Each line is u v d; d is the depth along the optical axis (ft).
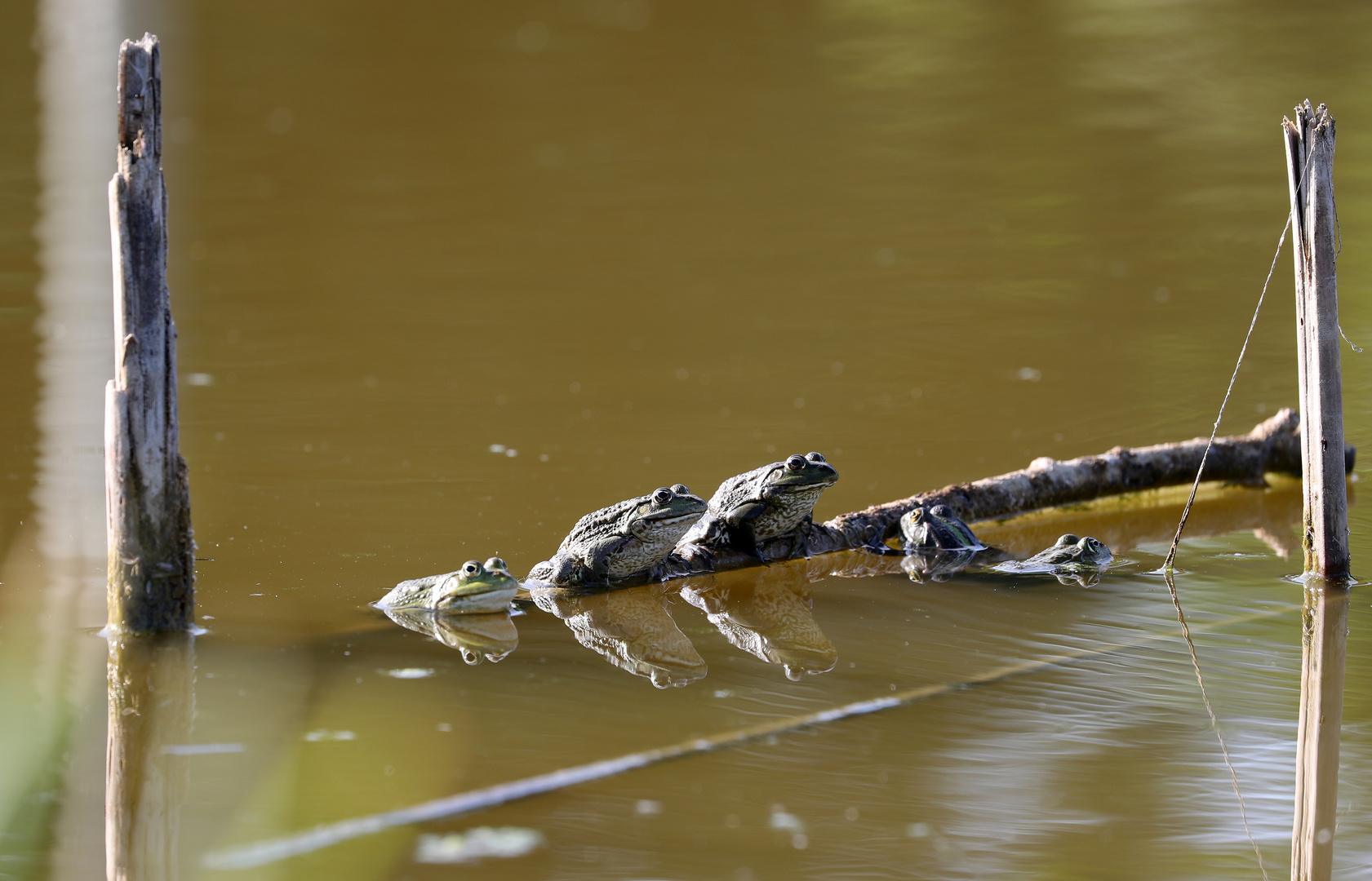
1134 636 63.46
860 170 170.30
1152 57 202.28
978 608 68.64
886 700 55.67
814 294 131.44
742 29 229.66
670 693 56.59
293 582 69.72
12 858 43.65
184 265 140.56
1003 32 220.84
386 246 147.54
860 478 88.84
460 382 108.37
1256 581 72.18
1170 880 41.75
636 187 167.84
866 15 231.71
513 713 54.24
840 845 43.65
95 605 65.87
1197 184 158.81
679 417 100.07
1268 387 105.29
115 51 204.13
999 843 43.96
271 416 99.55
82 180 160.97
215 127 187.62
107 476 61.36
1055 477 87.51
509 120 193.26
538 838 44.24
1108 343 116.37
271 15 232.32
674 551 77.20
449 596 65.57
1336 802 46.73
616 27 234.99
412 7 242.99
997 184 163.22
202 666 58.75
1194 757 50.26
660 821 45.39
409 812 46.01
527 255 144.77
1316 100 178.81
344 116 194.39
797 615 67.92
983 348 116.06
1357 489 86.28
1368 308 118.11
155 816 46.01
